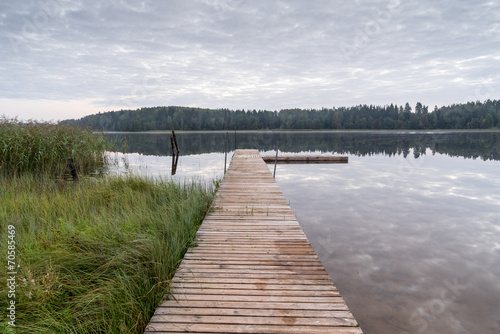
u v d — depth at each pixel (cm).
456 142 3516
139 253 316
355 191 947
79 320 224
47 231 364
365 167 1519
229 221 459
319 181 1120
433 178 1191
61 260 294
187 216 452
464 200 829
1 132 832
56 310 236
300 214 691
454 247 491
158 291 258
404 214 689
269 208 534
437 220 643
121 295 249
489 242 514
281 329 209
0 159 785
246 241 377
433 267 417
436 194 905
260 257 330
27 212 456
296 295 254
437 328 282
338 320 220
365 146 3117
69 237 339
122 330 208
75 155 945
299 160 1727
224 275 288
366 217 665
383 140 4150
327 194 905
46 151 873
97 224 392
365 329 280
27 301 235
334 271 404
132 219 415
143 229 398
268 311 230
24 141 845
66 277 271
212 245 364
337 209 734
